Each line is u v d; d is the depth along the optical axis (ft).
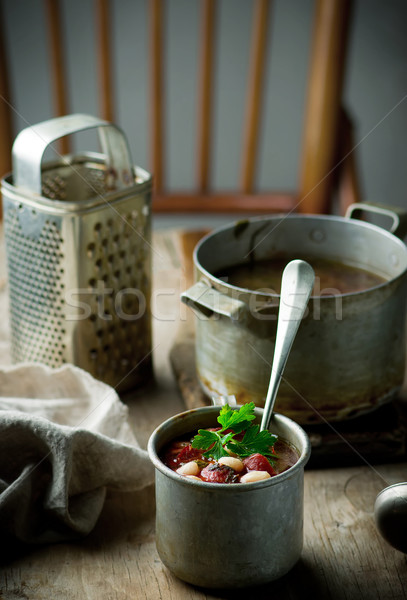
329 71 4.48
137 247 3.24
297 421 2.96
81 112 6.25
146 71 6.07
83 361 3.22
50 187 3.41
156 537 2.64
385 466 3.02
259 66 4.65
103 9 4.53
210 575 2.56
